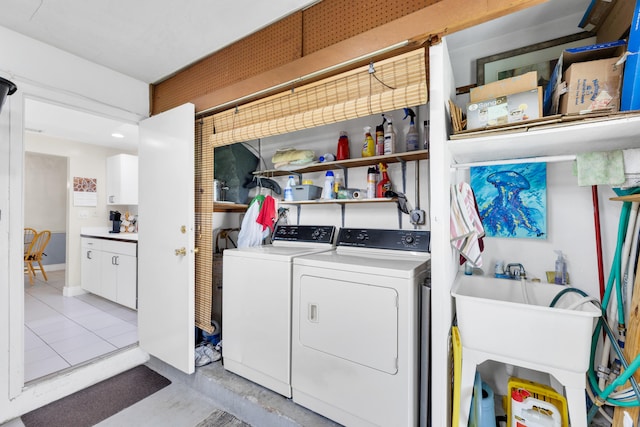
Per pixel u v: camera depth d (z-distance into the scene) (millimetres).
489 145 1331
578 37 1550
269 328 1785
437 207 1257
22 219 1778
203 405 1876
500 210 1718
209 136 2152
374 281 1417
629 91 1066
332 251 2049
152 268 2273
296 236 2336
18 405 1759
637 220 1273
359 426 1456
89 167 4277
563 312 1093
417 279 1421
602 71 1158
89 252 4035
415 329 1382
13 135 1742
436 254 1256
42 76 1863
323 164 2148
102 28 1727
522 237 1659
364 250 1924
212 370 2047
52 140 3902
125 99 2295
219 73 2004
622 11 1274
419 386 1454
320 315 1585
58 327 2996
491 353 1230
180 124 2059
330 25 1532
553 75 1345
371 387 1417
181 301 2039
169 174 2143
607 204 1483
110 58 2066
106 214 4453
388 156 1858
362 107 1451
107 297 3707
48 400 1886
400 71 1385
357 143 2232
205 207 2156
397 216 2066
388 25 1353
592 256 1504
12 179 1733
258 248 2174
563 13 1562
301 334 1656
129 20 1653
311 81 1659
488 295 1647
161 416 1773
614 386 1159
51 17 1627
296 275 1692
